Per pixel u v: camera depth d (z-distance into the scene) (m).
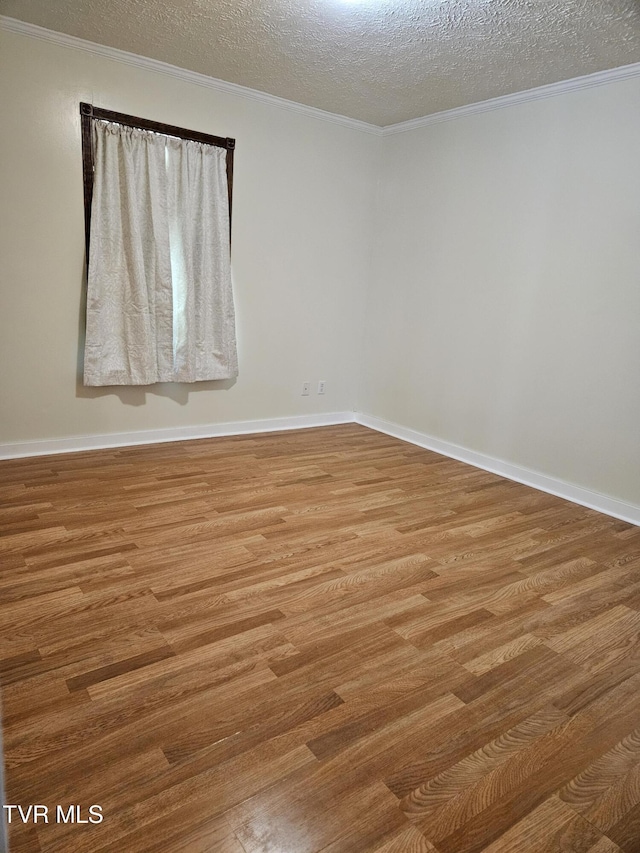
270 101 3.71
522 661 1.85
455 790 1.35
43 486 2.98
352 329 4.63
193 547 2.45
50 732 1.44
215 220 3.67
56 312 3.32
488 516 3.02
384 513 2.97
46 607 1.96
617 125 2.95
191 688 1.63
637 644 1.97
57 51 2.98
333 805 1.29
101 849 1.16
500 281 3.61
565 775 1.42
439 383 4.10
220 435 4.15
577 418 3.28
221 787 1.32
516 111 3.41
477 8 2.37
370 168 4.36
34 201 3.11
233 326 3.92
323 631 1.94
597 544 2.75
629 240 2.96
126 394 3.67
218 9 2.54
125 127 3.23
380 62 3.03
